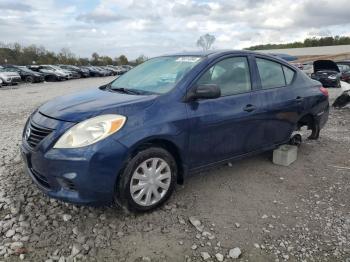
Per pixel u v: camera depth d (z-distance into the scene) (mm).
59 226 3109
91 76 40500
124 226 3121
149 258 2709
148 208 3305
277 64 4672
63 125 3016
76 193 2982
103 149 2902
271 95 4359
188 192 3826
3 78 24328
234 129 3920
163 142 3383
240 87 4066
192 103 3535
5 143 5824
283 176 4340
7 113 9867
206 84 3520
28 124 3520
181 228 3119
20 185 3914
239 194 3814
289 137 4891
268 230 3117
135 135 3055
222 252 2801
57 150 2928
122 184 3096
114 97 3508
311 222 3254
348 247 2875
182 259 2707
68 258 2689
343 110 9234
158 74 3961
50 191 3064
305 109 4910
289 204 3607
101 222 3180
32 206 3441
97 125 2971
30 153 3154
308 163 4828
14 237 2930
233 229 3123
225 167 4602
